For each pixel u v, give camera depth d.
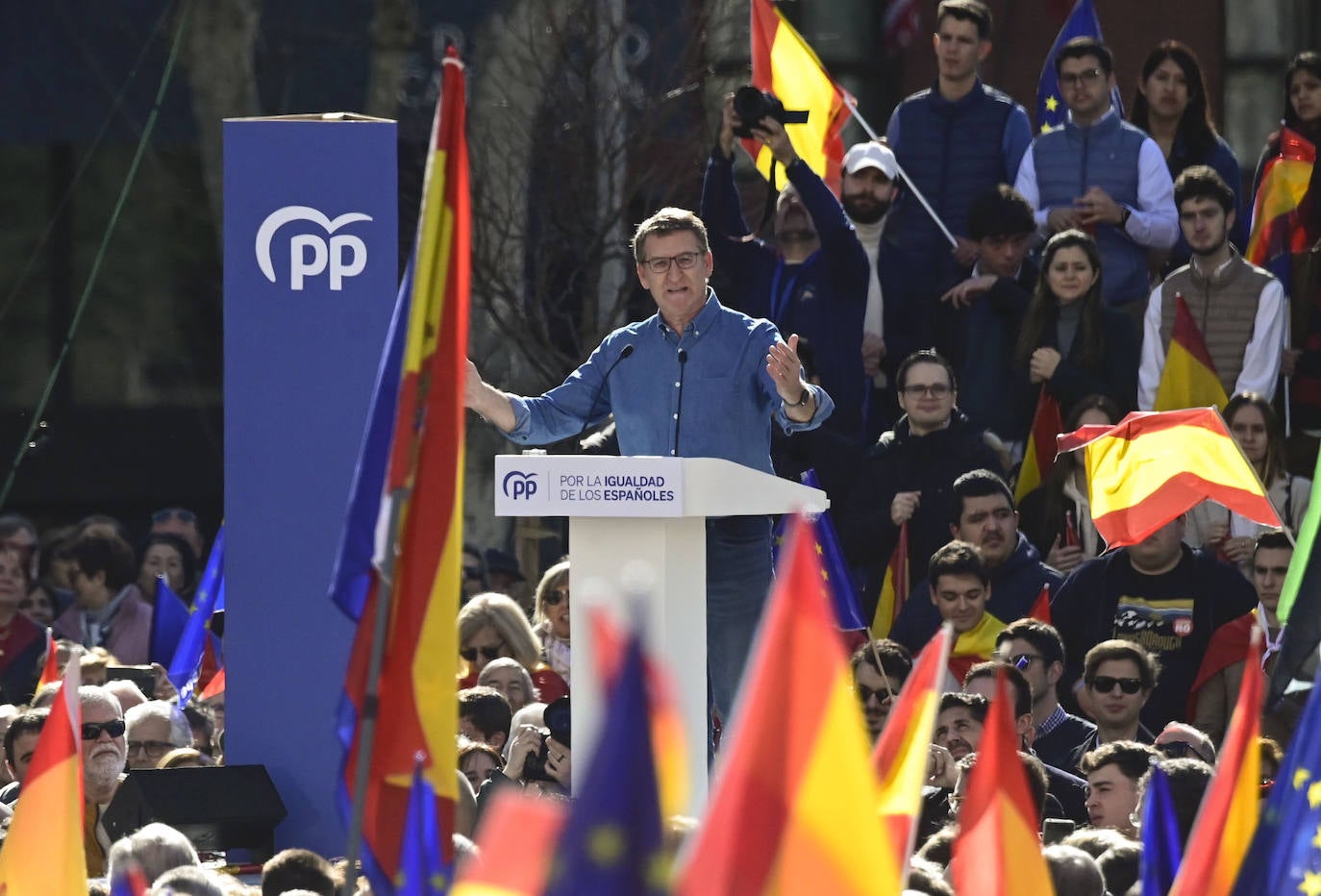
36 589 36.62
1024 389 30.00
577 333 42.84
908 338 31.67
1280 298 30.44
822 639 8.05
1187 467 24.17
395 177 19.81
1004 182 32.94
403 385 12.97
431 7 45.72
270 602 19.73
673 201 42.59
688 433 18.48
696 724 16.91
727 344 18.52
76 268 50.81
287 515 19.73
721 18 42.81
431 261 13.12
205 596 29.78
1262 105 46.78
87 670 27.70
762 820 8.07
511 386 43.50
